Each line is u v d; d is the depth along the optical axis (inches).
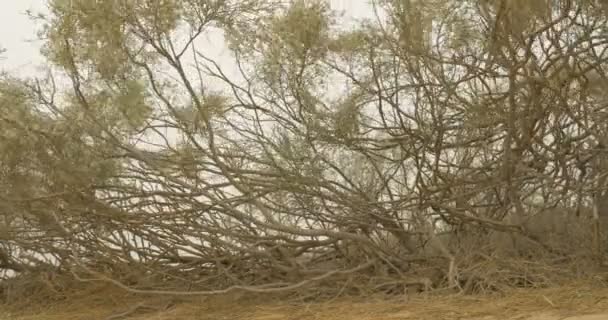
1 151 223.0
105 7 223.0
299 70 259.3
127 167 259.3
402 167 289.9
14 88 231.3
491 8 246.8
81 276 287.9
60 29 226.5
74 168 228.5
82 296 278.4
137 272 269.9
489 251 272.2
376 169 277.6
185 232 255.4
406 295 233.0
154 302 251.4
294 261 255.9
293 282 255.8
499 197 282.4
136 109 227.9
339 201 266.1
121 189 252.4
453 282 238.7
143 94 229.8
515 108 259.4
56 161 228.7
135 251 271.7
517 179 278.2
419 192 272.2
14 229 265.9
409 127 280.2
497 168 276.1
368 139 279.6
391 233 285.0
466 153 284.5
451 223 286.0
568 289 222.2
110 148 245.4
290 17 246.8
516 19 231.0
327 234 251.6
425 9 254.8
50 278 292.5
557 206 293.7
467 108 271.6
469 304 212.5
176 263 279.9
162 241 279.0
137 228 261.9
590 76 278.2
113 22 224.8
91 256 274.5
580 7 243.9
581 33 268.8
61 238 276.8
